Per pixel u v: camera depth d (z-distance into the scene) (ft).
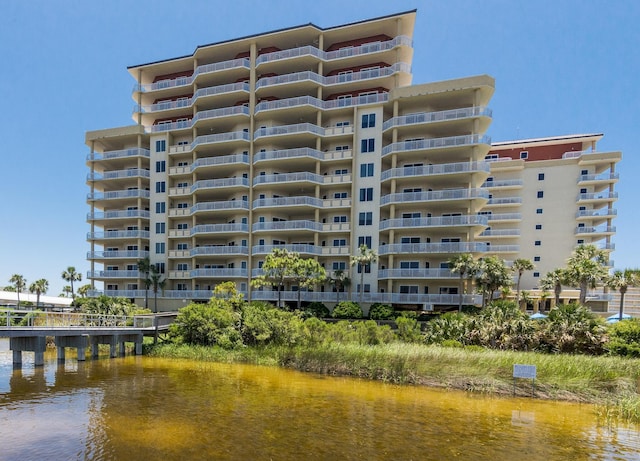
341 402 53.16
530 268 150.71
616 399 54.54
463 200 124.67
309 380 66.28
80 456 33.91
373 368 68.80
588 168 174.70
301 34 143.74
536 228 178.60
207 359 84.48
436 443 39.06
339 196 144.25
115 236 165.99
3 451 34.91
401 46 132.57
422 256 130.11
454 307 125.59
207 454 34.73
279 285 122.31
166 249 158.51
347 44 146.82
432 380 63.62
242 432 40.65
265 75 150.41
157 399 52.85
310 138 143.43
